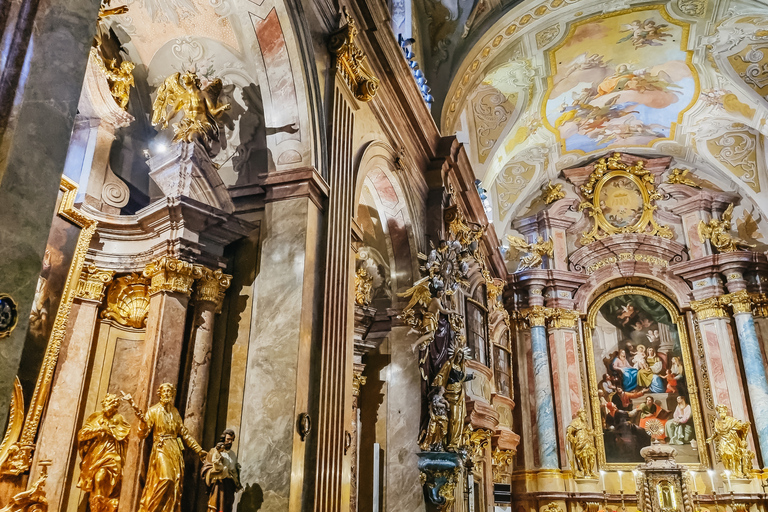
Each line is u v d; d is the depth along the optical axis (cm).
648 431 1405
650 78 1336
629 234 1525
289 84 594
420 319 842
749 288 1429
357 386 827
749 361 1349
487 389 1048
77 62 275
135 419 504
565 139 1517
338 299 580
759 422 1303
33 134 250
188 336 545
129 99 664
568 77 1304
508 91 1294
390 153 805
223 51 634
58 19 271
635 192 1582
